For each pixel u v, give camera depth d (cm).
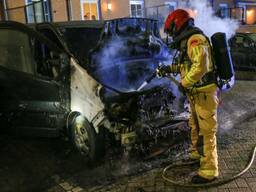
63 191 318
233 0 1945
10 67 409
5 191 324
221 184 309
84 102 352
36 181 342
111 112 338
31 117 409
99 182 329
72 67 362
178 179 324
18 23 392
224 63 293
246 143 405
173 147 392
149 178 330
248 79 876
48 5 1198
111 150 389
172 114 379
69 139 408
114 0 1452
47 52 374
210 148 307
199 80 293
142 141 357
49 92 379
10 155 409
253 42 1001
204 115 301
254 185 304
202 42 282
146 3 1566
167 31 309
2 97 421
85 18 1377
